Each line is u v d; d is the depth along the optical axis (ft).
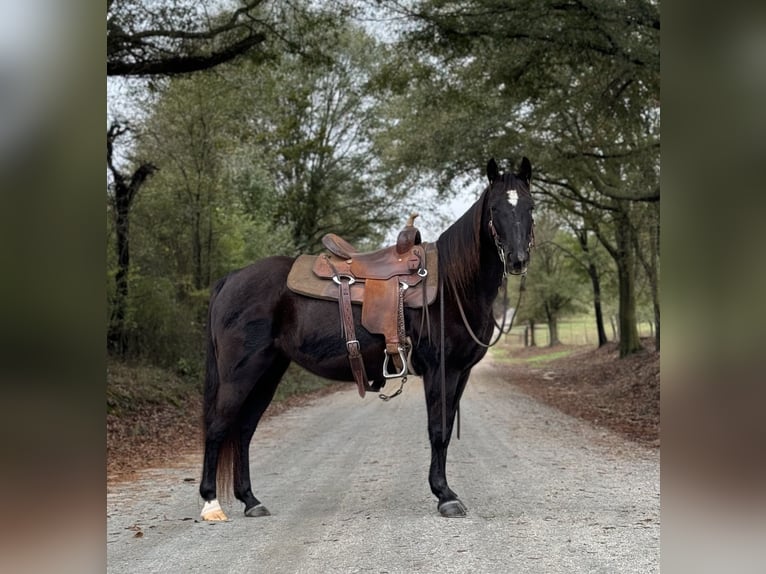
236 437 16.40
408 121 62.03
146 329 40.83
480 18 38.19
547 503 16.81
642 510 15.93
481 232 15.57
